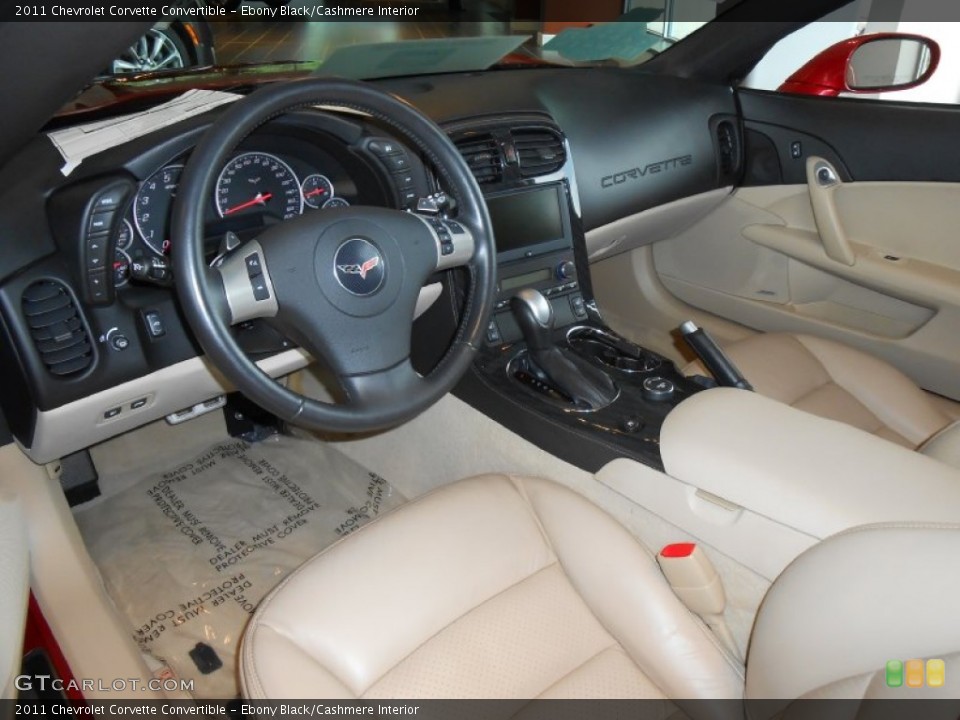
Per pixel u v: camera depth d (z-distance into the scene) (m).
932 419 1.37
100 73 0.78
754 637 0.80
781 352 1.47
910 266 1.64
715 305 2.04
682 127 1.69
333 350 0.91
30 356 1.02
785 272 1.87
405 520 1.00
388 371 0.94
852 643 0.66
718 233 1.97
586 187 1.56
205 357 1.18
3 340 1.01
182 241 0.81
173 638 1.35
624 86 1.66
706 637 0.90
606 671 0.92
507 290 1.40
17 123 0.79
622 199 1.63
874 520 0.78
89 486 1.61
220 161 0.83
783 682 0.74
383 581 0.93
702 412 0.98
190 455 1.76
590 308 1.48
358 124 1.15
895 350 1.69
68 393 1.06
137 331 1.11
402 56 1.40
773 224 1.86
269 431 1.81
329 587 0.91
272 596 0.92
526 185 1.39
